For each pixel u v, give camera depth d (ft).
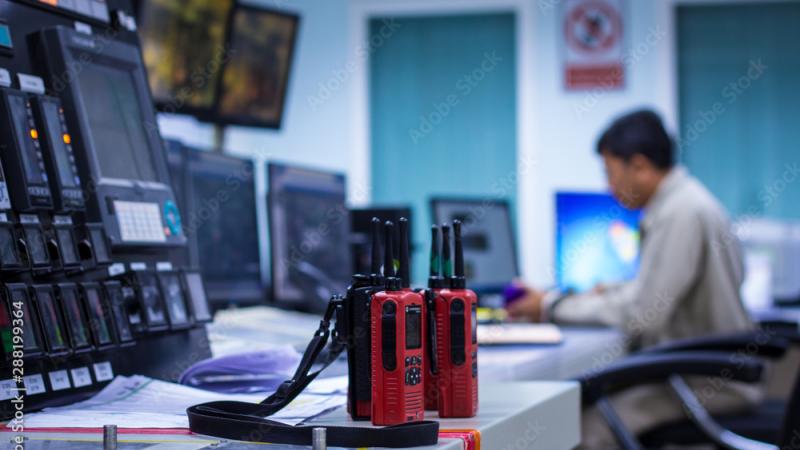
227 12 9.16
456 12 19.02
